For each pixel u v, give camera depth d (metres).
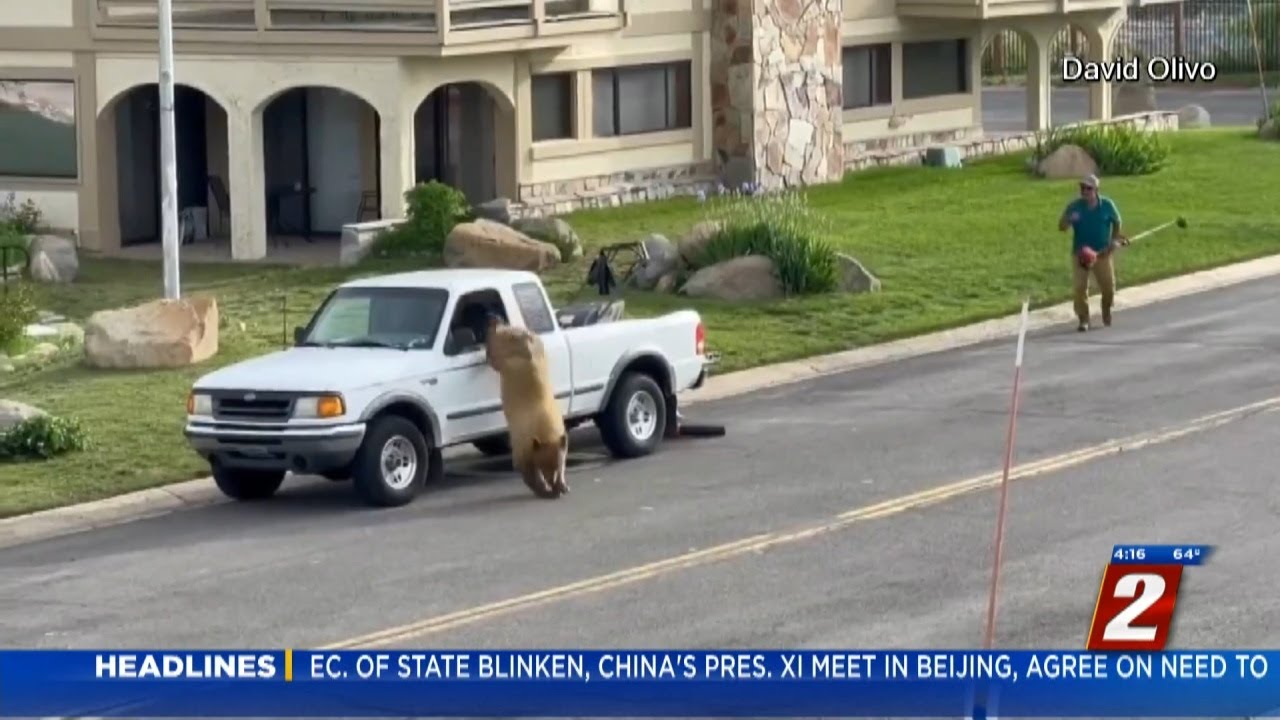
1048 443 67.81
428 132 117.50
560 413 63.47
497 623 48.03
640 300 96.12
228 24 108.75
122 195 114.12
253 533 58.78
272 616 49.31
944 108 144.88
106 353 81.69
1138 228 114.12
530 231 106.06
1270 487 60.44
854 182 132.38
